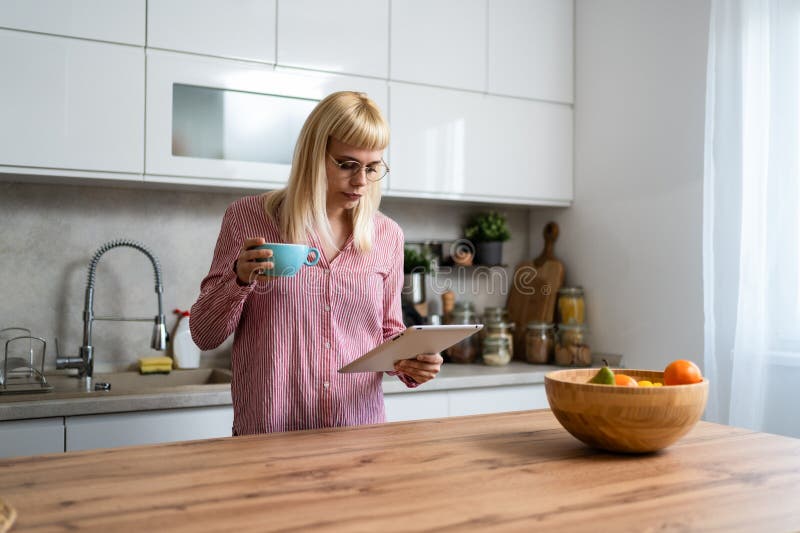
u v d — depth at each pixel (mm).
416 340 1312
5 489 976
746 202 2330
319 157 1581
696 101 2660
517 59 3086
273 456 1175
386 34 2771
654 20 2836
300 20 2605
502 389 2744
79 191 2656
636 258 2914
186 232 2828
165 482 1017
